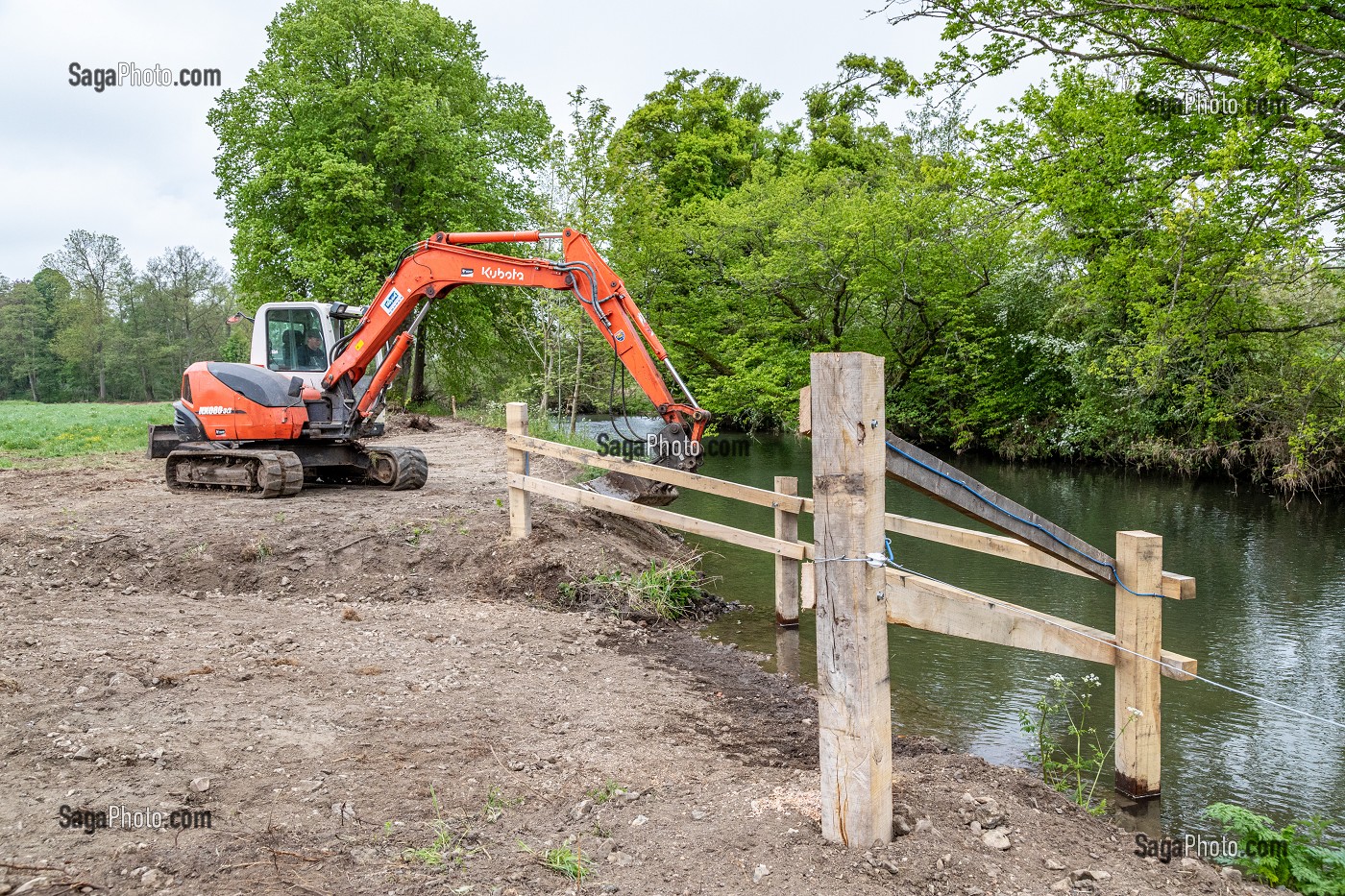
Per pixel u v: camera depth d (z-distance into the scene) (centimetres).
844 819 323
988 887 308
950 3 1254
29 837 334
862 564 310
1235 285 1197
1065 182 1327
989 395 2458
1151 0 1188
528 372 2927
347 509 1006
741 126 3412
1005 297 2345
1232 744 559
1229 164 1051
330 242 2491
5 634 598
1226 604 915
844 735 320
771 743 499
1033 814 374
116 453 1780
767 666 684
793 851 323
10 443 1942
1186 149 1270
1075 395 2270
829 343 2444
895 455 326
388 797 382
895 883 304
